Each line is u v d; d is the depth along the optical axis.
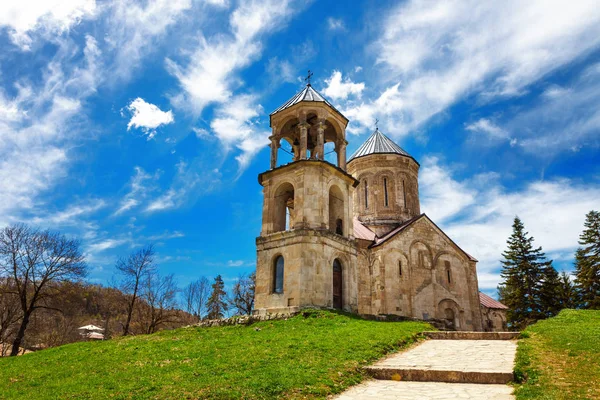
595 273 44.47
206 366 12.14
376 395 9.38
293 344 14.48
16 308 40.25
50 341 49.72
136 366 13.09
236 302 53.59
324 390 9.62
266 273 24.55
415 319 26.19
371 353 13.21
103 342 20.14
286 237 24.20
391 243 31.16
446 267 33.06
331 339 15.10
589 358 10.67
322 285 23.17
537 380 9.44
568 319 18.94
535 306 46.34
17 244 34.41
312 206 24.59
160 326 48.75
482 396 8.89
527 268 47.75
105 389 10.55
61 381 12.12
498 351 13.36
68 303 41.16
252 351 13.79
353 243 26.48
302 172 25.09
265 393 9.34
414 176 38.84
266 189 26.97
